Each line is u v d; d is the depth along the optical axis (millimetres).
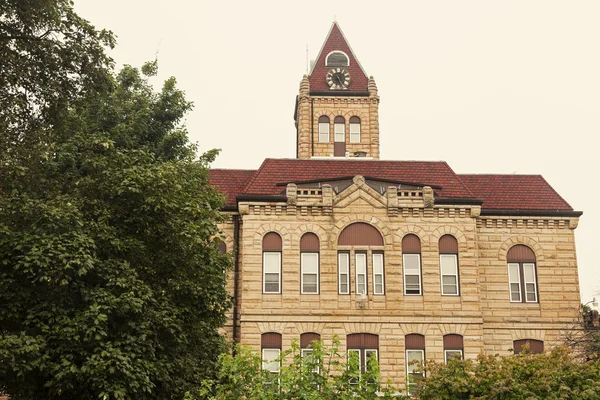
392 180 39344
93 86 24078
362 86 59031
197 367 25609
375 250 37094
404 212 37562
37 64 22688
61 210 21312
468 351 35906
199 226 24609
